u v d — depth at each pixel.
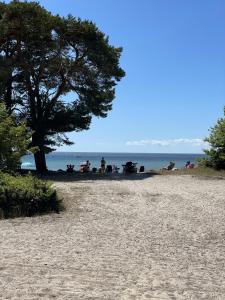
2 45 40.06
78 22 38.94
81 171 45.75
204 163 38.84
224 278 9.96
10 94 42.19
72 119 41.81
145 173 39.09
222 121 38.50
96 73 40.78
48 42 39.19
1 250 11.80
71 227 15.85
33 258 10.96
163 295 8.38
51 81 42.78
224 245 13.55
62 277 9.30
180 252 12.48
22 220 17.14
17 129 23.77
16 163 23.53
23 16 37.41
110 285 8.89
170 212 19.30
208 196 23.94
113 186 27.27
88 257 11.42
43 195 18.92
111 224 16.56
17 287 8.40
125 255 11.88
